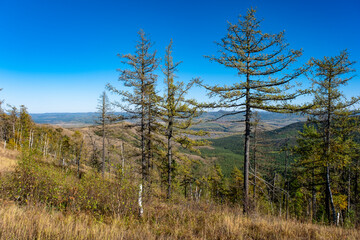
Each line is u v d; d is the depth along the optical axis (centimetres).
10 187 743
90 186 782
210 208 905
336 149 1298
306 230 664
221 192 2741
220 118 1184
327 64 1263
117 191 721
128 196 725
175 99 1446
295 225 731
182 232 587
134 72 1291
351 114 1253
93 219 622
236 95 1028
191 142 1460
